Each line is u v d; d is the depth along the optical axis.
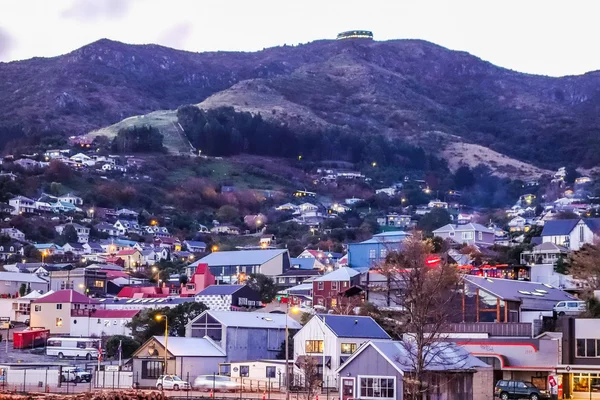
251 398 127.94
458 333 146.75
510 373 137.50
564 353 134.75
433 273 144.38
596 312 151.25
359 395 122.00
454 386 119.12
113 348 189.38
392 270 156.50
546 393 128.38
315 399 123.81
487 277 170.50
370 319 157.12
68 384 139.00
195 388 146.25
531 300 165.00
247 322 168.12
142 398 97.56
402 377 118.38
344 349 151.00
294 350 154.62
